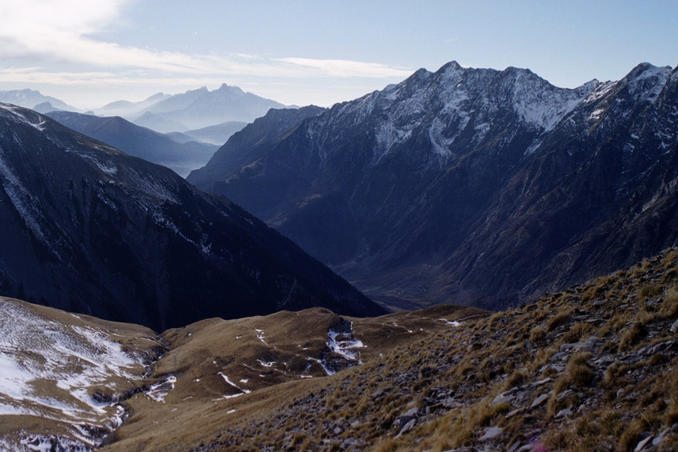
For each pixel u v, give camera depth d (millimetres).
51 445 65312
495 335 26266
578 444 13047
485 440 15680
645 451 11547
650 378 14281
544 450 13656
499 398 18078
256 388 85312
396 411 22547
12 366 87688
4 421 66562
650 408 12852
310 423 28438
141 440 57750
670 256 22750
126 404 89188
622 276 23938
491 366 22219
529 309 27609
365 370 34719
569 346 19250
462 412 18547
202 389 88625
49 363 95375
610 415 13461
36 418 71125
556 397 15648
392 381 27453
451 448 16188
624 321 18672
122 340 128875
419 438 18750
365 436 21984
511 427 15508
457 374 23359
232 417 47062
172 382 99188
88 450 68938
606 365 16328
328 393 33250
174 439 48875
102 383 96000
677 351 14984
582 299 23844
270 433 30469
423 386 24406
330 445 23141
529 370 19188
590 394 15117
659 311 17734
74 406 82750
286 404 37750
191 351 115062
